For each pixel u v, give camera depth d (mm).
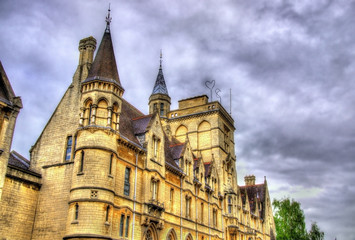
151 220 41500
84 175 35625
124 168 39656
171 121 75562
